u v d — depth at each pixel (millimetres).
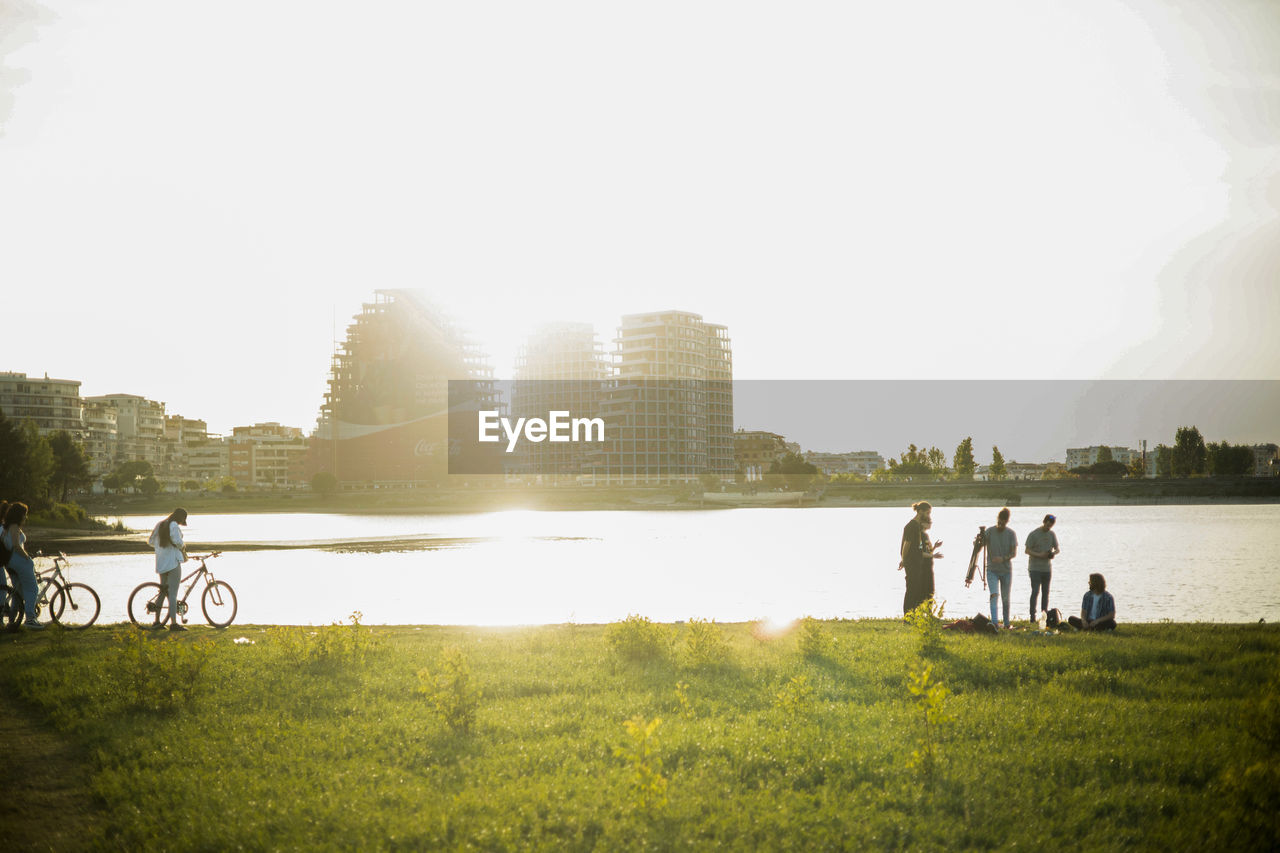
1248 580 45906
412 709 11688
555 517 173750
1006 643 16547
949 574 50625
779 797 8453
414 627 21438
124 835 7660
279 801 8258
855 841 7363
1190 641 16984
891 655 15266
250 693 12461
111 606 34219
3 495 92750
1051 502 197000
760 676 13766
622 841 7359
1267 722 10062
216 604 20719
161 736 10289
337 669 14352
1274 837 7465
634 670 14320
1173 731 10398
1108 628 19078
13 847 7543
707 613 33625
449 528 128250
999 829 7691
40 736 10688
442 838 7422
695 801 8164
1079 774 9039
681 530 117438
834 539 93438
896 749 9820
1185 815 7910
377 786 8734
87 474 155875
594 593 41500
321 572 55562
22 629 18734
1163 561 58344
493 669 14500
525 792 8383
